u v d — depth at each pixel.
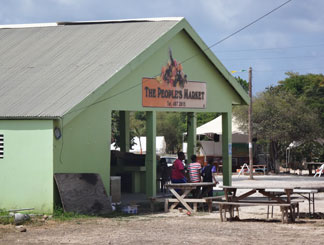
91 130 18.38
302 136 47.75
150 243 12.30
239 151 50.03
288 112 47.50
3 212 16.86
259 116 47.62
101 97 18.69
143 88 20.47
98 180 17.91
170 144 80.31
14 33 24.22
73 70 19.62
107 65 19.36
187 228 14.77
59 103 17.44
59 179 16.92
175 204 19.14
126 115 28.31
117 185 19.39
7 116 17.41
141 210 19.23
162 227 14.98
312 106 57.41
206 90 23.59
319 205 21.19
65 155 17.38
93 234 13.66
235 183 34.47
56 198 16.95
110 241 12.57
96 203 17.62
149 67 20.75
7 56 22.00
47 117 16.78
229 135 24.94
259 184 32.78
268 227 14.95
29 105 17.73
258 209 19.83
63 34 22.97
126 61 19.31
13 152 17.53
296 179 39.72
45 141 16.98
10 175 17.55
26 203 17.23
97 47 20.95
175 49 22.00
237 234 13.65
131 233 13.83
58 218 16.28
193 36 22.50
